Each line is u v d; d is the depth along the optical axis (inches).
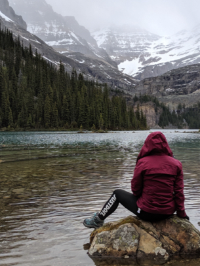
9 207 219.8
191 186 300.2
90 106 5300.2
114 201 166.7
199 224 175.8
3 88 4709.6
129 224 152.6
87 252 142.6
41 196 256.7
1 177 358.9
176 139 1686.8
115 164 495.8
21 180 337.7
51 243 151.3
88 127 5002.5
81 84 6628.9
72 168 443.5
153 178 146.7
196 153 721.0
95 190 281.6
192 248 146.8
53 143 1187.9
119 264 131.6
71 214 202.4
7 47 7869.1
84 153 714.2
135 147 940.6
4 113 4308.6
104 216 169.2
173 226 152.6
